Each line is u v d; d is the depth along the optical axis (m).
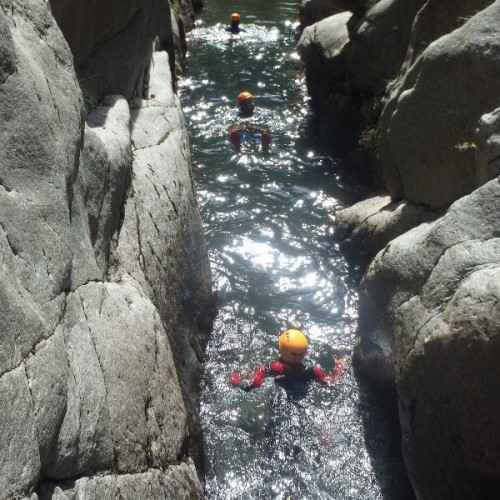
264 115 12.62
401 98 6.92
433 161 6.76
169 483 4.05
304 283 8.06
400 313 5.52
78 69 6.53
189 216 6.64
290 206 9.65
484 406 4.50
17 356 2.97
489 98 6.20
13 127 3.69
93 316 3.98
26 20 4.50
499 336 4.29
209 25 18.70
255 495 5.54
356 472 5.75
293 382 6.64
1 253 3.14
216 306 7.64
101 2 6.69
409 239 5.79
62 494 3.04
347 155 10.88
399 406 5.40
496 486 4.59
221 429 6.08
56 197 3.89
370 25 9.84
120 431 3.71
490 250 5.00
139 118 7.11
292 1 21.38
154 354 4.43
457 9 7.86
